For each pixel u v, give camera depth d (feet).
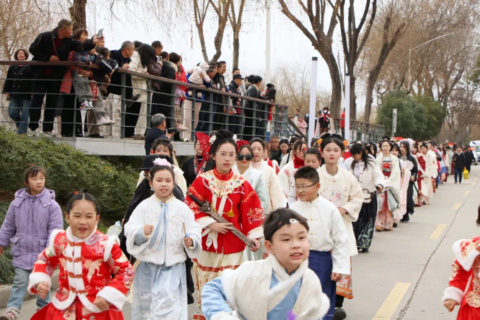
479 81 180.04
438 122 164.55
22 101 33.37
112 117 40.34
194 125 42.88
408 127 143.84
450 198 67.82
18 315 19.65
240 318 10.39
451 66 184.24
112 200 31.32
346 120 52.11
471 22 144.36
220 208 17.89
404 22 104.53
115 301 13.58
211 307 9.76
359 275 27.20
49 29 35.40
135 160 39.29
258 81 52.80
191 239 16.56
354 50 91.50
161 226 16.69
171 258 16.70
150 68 36.70
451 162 115.03
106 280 14.16
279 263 9.95
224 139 18.22
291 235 9.64
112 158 37.35
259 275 10.05
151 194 18.66
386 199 41.29
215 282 10.37
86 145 32.55
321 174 20.79
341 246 17.12
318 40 78.84
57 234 14.23
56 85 32.35
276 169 30.94
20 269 18.76
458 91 228.63
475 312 13.52
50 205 19.27
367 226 32.14
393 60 148.97
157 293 16.37
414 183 53.06
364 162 31.50
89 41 31.53
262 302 10.01
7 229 19.06
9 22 34.42
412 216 50.49
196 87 41.37
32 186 19.04
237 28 58.44
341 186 20.58
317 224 17.20
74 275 13.91
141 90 36.47
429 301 22.62
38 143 28.60
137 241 16.47
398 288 24.62
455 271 14.10
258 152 22.80
